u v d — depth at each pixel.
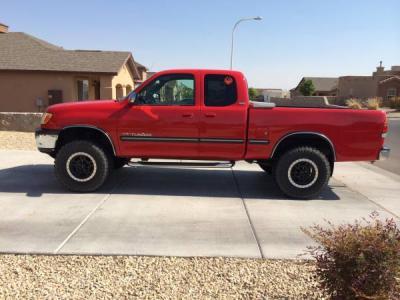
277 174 7.18
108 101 7.51
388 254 3.08
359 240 3.16
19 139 13.65
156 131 7.15
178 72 7.19
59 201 6.77
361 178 9.30
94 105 7.26
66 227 5.53
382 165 11.55
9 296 3.75
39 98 22.27
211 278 4.16
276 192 7.68
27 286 3.94
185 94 7.20
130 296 3.80
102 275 4.18
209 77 7.15
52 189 7.51
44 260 4.50
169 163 7.38
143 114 7.13
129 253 4.70
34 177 8.40
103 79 22.47
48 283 4.00
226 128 7.09
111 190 7.54
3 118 15.83
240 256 4.68
